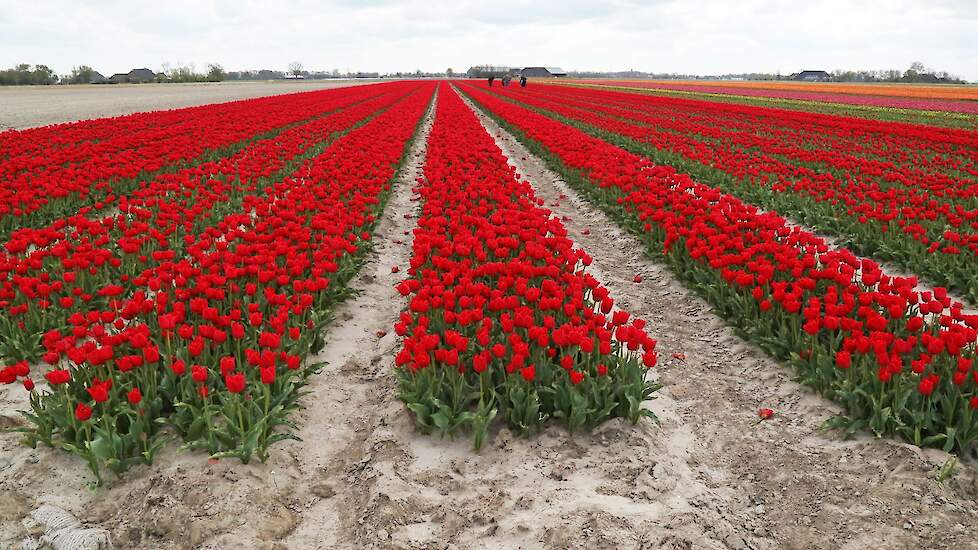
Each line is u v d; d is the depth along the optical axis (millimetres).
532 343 6098
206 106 39219
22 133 22438
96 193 14016
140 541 4320
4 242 10727
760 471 5238
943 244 9906
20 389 6441
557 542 4277
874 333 5492
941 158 19141
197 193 13211
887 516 4426
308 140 22406
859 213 11531
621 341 6223
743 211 10523
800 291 6941
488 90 77062
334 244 8672
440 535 4496
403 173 20328
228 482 4797
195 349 5352
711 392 6695
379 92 68938
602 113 38375
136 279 7355
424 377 5781
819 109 45688
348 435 5879
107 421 4879
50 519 4414
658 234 11234
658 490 4922
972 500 4523
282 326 6164
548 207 15992
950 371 5332
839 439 5469
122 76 157625
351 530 4594
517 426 5664
